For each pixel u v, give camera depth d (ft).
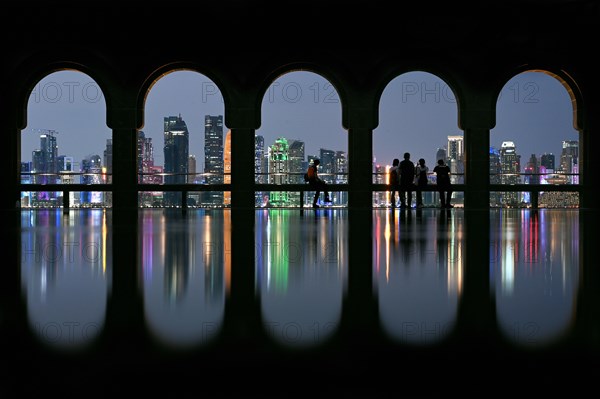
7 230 37.78
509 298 14.06
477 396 7.48
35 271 18.86
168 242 28.99
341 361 8.82
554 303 13.46
